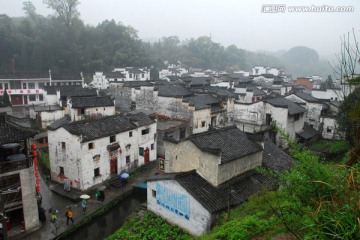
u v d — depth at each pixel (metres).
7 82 67.19
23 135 22.02
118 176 33.72
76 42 101.31
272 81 87.19
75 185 30.83
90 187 30.95
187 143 23.84
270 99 45.81
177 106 45.22
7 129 21.94
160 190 23.23
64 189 30.59
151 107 49.19
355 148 11.21
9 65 87.75
